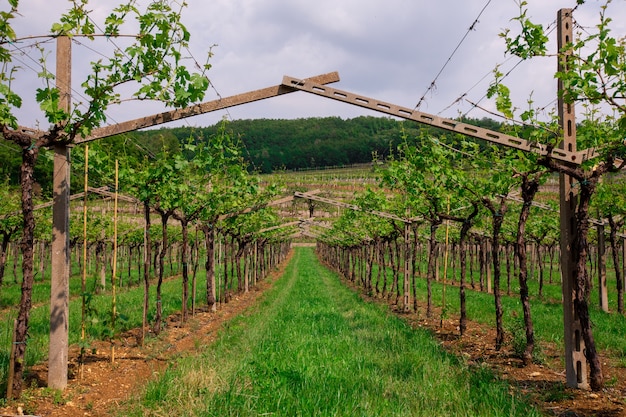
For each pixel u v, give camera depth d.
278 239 40.62
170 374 7.50
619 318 15.34
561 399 7.27
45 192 19.30
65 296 7.50
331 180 49.59
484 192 10.84
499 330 10.96
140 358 9.84
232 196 15.62
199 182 13.82
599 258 17.45
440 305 19.25
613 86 6.52
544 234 21.56
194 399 6.38
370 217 20.75
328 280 33.84
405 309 17.73
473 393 7.02
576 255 7.80
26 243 6.77
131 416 6.01
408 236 18.06
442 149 11.74
